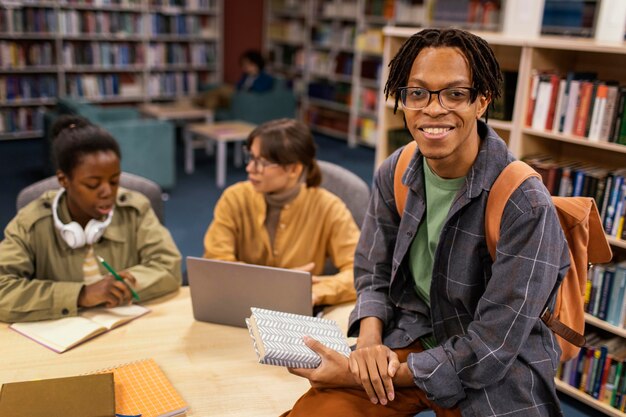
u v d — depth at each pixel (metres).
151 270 1.69
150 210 1.84
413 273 1.33
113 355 1.38
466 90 1.06
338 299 1.72
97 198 1.60
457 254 1.18
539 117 2.54
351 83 7.79
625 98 2.26
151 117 6.46
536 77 2.51
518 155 2.61
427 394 1.15
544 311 1.15
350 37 7.64
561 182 2.47
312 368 1.20
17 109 7.21
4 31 6.89
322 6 8.16
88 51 7.52
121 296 1.57
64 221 1.66
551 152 2.74
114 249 1.73
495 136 1.16
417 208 1.26
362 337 1.32
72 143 1.56
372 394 1.17
